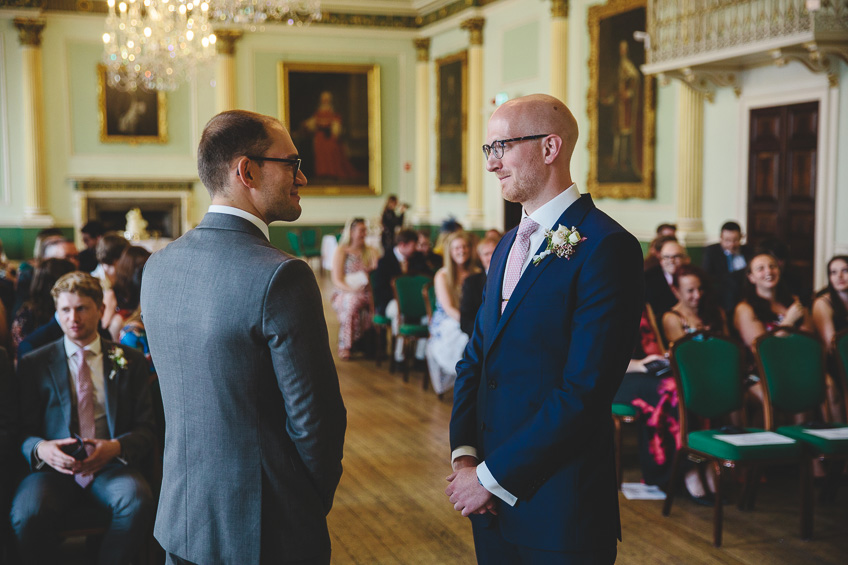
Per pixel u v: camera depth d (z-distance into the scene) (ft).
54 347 11.28
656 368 15.23
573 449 6.61
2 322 15.17
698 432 13.80
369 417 21.12
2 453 10.71
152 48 30.71
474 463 7.23
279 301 6.02
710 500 14.56
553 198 6.98
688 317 16.33
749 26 26.35
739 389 14.52
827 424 14.10
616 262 6.56
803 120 27.37
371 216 54.54
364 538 13.32
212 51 32.32
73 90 48.01
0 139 46.80
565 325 6.70
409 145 54.85
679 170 32.12
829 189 26.35
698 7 28.07
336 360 29.01
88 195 48.37
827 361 16.62
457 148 49.62
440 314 22.35
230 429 6.19
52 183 48.08
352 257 29.63
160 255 6.62
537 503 6.65
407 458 17.65
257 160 6.41
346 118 53.26
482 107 47.21
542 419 6.41
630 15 34.60
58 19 47.24
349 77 53.01
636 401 15.42
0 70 46.39
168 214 50.31
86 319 11.06
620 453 15.61
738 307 17.21
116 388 11.30
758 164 29.37
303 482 6.41
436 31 51.72
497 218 46.52
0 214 47.16
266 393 6.23
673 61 29.01
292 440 6.31
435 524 13.91
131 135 49.24
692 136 31.60
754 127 29.48
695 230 31.89
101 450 10.71
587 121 38.34
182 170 50.55
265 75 51.47
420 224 54.13
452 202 51.42
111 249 16.98
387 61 53.72
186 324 6.22
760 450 12.85
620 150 35.88
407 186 55.21
